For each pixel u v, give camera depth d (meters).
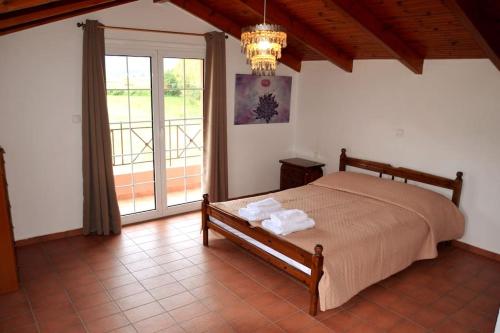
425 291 3.56
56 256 4.07
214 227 4.20
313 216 3.89
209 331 2.90
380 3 3.57
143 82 4.80
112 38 4.41
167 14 4.74
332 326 3.00
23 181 4.18
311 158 6.20
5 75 3.89
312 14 4.23
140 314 3.10
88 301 3.26
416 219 3.95
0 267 3.29
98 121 4.32
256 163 6.12
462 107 4.27
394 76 4.84
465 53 4.09
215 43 5.05
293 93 6.27
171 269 3.84
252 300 3.33
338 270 3.07
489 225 4.24
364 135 5.33
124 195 5.00
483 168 4.20
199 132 5.46
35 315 3.06
